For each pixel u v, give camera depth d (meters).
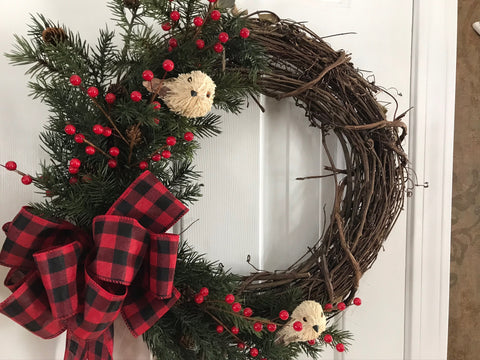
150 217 0.64
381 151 0.86
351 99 0.85
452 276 1.07
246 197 0.89
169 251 0.61
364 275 0.97
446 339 1.03
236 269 0.89
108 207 0.67
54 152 0.68
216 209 0.88
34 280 0.63
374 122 0.85
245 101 0.88
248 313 0.70
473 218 1.07
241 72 0.78
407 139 0.98
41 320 0.64
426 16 0.97
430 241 1.00
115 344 0.80
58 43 0.61
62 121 0.67
